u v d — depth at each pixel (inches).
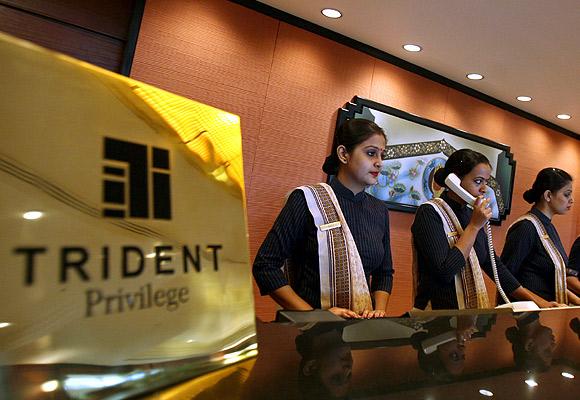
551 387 12.4
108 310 8.2
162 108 10.3
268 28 109.3
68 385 7.4
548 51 108.7
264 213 109.8
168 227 9.8
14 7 85.0
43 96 7.8
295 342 15.7
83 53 91.7
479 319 25.3
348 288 44.4
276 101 110.7
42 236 7.4
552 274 71.7
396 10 99.0
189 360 9.7
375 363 13.4
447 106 139.9
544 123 169.2
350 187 50.2
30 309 7.1
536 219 73.5
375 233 50.3
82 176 8.2
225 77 103.7
